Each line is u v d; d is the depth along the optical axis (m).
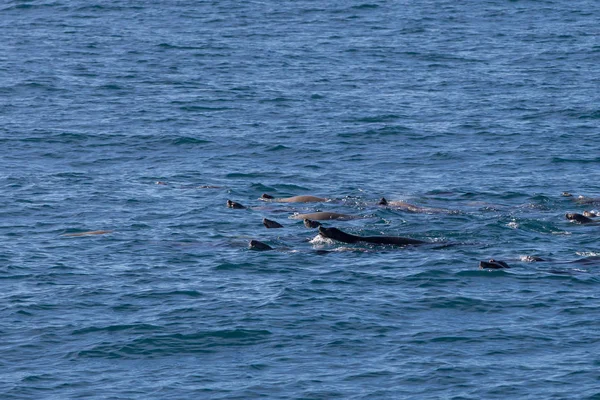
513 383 65.62
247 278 87.75
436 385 65.50
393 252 97.50
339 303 80.50
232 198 122.81
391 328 75.31
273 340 72.94
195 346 72.06
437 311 79.00
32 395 64.44
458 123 165.88
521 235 105.19
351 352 70.88
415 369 67.94
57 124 161.12
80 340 73.12
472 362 69.00
